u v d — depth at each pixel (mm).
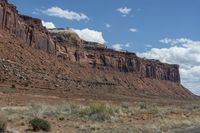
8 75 100812
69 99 84625
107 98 117188
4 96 66188
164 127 35156
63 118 35406
